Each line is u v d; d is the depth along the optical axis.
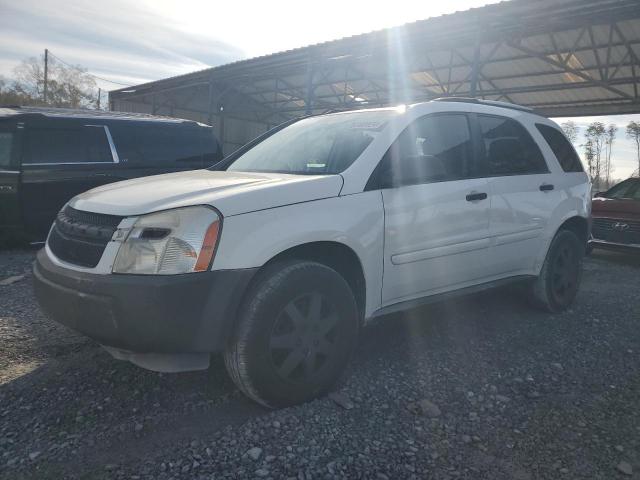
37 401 2.83
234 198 2.68
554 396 3.12
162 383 3.08
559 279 4.82
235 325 2.66
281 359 2.78
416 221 3.41
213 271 2.53
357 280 3.20
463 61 19.12
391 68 20.52
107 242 2.61
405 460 2.41
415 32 14.55
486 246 3.95
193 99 29.22
